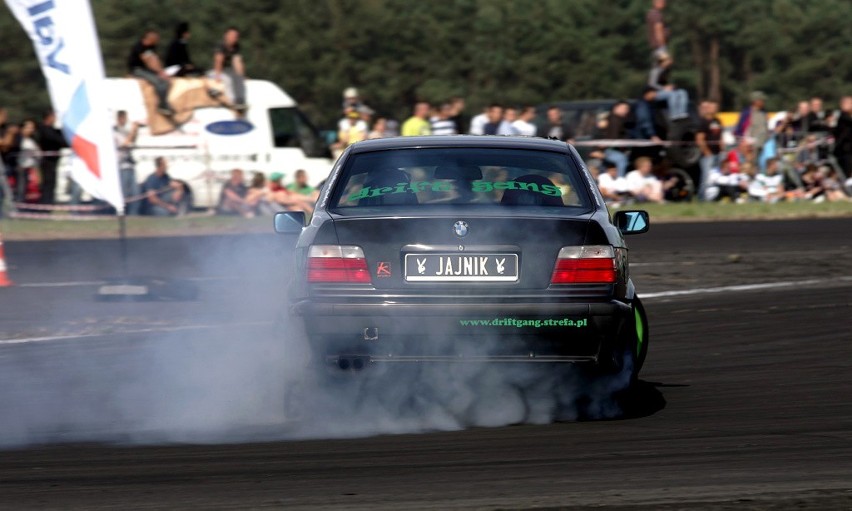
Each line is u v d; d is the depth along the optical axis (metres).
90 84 32.69
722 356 23.83
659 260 40.78
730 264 39.59
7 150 55.34
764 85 153.00
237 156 57.75
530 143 19.33
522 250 16.89
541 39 135.62
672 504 13.17
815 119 64.19
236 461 15.38
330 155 60.06
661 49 60.88
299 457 15.55
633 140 59.91
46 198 55.59
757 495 13.51
